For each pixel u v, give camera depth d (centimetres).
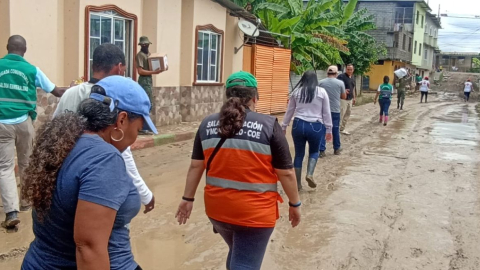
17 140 521
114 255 221
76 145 210
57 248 210
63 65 937
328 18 2172
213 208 338
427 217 643
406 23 5072
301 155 739
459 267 490
